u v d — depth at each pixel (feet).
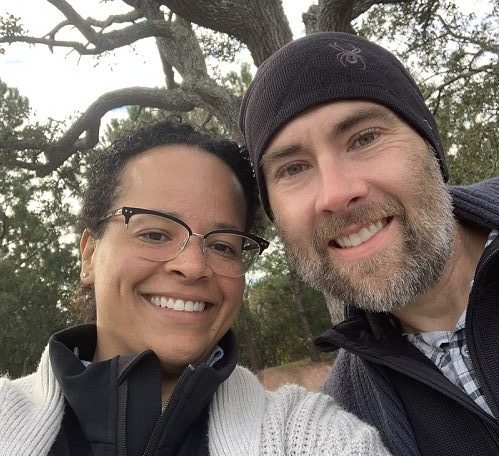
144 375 1.14
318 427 1.12
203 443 1.12
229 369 1.22
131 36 5.65
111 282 1.24
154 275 1.24
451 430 1.20
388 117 1.26
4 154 6.54
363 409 1.38
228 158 1.40
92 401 1.12
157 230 1.24
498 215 1.27
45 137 6.53
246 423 1.14
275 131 1.29
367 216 1.21
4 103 6.61
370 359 1.32
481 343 1.19
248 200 1.47
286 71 1.28
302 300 13.07
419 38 5.32
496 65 5.07
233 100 5.07
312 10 4.04
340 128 1.24
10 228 9.41
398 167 1.23
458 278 1.32
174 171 1.29
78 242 1.46
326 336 1.44
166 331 1.23
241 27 3.76
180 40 5.53
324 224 1.24
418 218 1.23
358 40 1.34
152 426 1.11
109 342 1.31
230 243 1.33
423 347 1.34
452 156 5.30
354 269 1.23
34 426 1.12
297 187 1.30
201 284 1.25
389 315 1.41
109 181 1.32
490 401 1.15
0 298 8.64
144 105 5.86
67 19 5.68
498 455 1.13
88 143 6.76
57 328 8.95
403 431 1.25
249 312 12.01
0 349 8.63
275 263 11.04
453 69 5.41
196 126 1.47
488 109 5.22
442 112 5.57
